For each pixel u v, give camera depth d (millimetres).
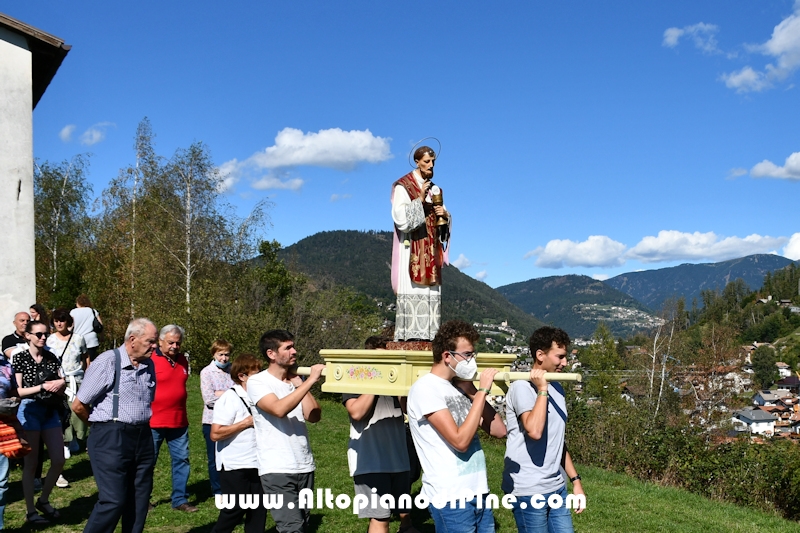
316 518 8273
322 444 13805
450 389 4465
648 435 17062
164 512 7906
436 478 4379
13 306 13758
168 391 7938
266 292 32344
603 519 9430
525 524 4863
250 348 27266
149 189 36469
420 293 6117
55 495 8305
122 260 36719
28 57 14297
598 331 45500
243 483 6082
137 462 5715
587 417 18766
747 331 149500
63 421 9383
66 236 41031
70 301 33188
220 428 6137
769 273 190375
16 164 14031
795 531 10164
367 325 33281
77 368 9570
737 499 14836
